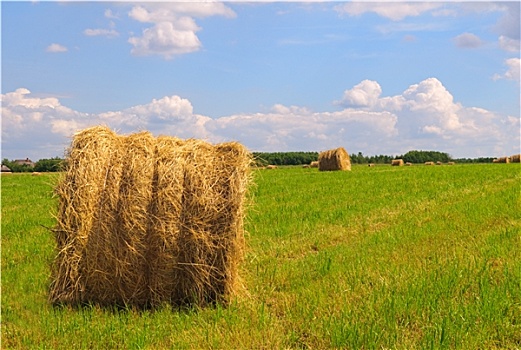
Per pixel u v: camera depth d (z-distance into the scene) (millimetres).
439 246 10555
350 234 12156
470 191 19266
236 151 8000
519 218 13227
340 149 37312
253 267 9297
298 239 11594
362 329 6340
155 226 7656
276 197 18766
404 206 16047
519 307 6980
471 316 6641
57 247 7961
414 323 6668
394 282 8094
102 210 7707
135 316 7473
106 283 7820
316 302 7359
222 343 6281
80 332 6742
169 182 7688
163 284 7820
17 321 7211
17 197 21141
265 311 7188
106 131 8148
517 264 8781
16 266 9828
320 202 17188
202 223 7707
